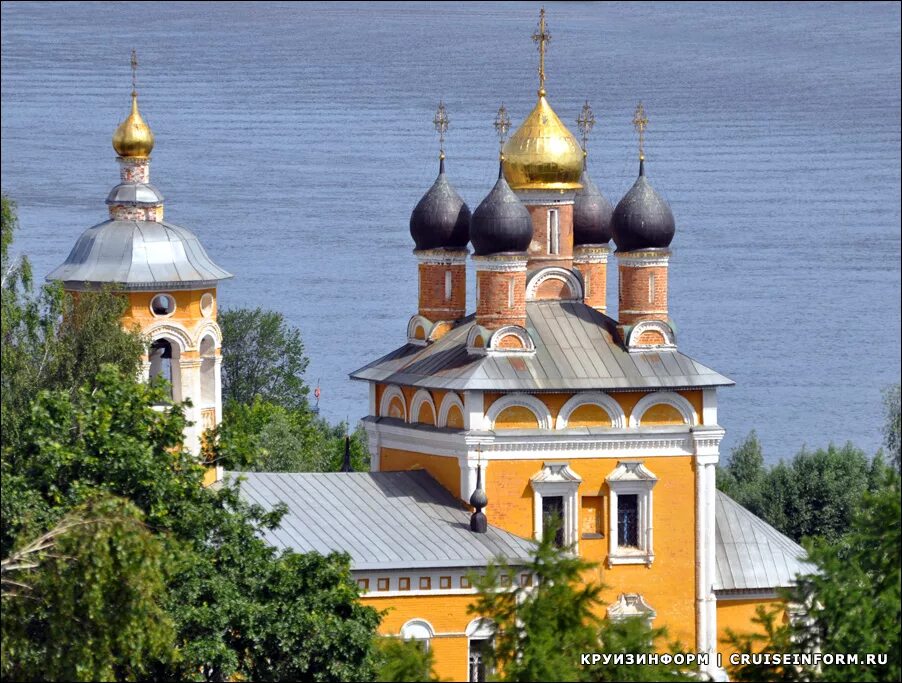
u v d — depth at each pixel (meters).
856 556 181.12
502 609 173.88
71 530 181.25
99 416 197.25
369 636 197.50
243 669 197.88
